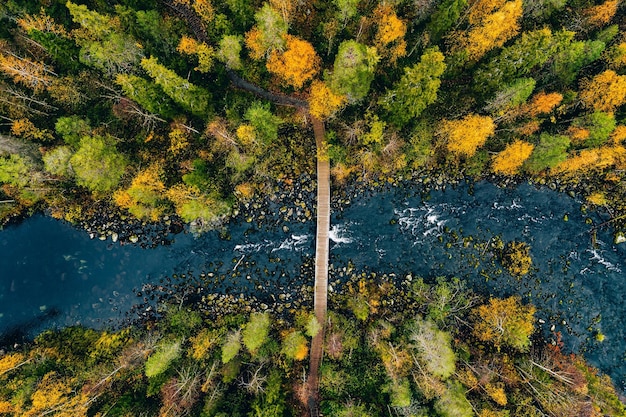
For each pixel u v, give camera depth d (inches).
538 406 1756.9
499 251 2031.3
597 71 1736.0
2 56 1585.9
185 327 1966.0
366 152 1866.4
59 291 2065.7
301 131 1964.8
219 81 1779.0
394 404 1669.5
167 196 1891.0
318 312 1968.5
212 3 1653.5
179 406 1699.1
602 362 2000.5
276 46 1584.6
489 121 1619.1
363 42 1675.7
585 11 1713.8
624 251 2021.4
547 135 1691.7
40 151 1743.4
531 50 1512.1
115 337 1958.7
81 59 1598.2
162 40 1678.2
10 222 2053.4
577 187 2028.8
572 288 2025.1
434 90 1515.7
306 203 2017.7
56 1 1715.1
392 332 1889.8
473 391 1777.8
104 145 1712.6
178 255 2057.1
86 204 2009.1
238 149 1831.9
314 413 1809.8
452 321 1953.7
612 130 1695.4
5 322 2042.3
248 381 1845.5
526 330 1873.8
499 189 2036.2
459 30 1632.6
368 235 2039.9
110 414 1715.1
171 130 1878.7
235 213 2033.7
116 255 2060.8
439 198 2038.6
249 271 2039.9
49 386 1732.3
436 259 2033.7
